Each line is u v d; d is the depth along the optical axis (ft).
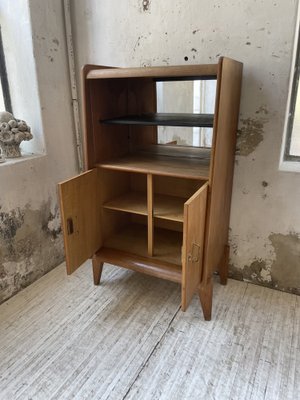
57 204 6.79
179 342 4.85
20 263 6.12
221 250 5.75
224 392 4.04
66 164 6.84
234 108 4.92
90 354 4.67
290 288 5.86
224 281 6.14
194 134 5.77
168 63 5.64
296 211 5.39
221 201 5.16
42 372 4.38
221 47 5.16
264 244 5.83
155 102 5.79
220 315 5.39
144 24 5.61
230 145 5.10
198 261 4.71
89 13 6.03
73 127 6.88
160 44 5.60
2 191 5.54
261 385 4.13
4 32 5.82
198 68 4.13
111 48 6.06
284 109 5.00
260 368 4.37
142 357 4.60
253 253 5.98
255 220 5.77
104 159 5.70
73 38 6.36
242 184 5.67
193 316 5.39
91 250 5.76
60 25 6.12
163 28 5.49
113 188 6.10
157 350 4.71
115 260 5.69
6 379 4.28
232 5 4.88
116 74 4.61
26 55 5.74
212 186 4.53
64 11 6.11
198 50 5.33
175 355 4.62
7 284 5.90
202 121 4.80
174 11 5.31
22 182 5.90
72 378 4.28
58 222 6.91
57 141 6.50
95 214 5.71
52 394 4.06
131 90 5.95
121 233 6.53
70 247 5.10
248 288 6.06
